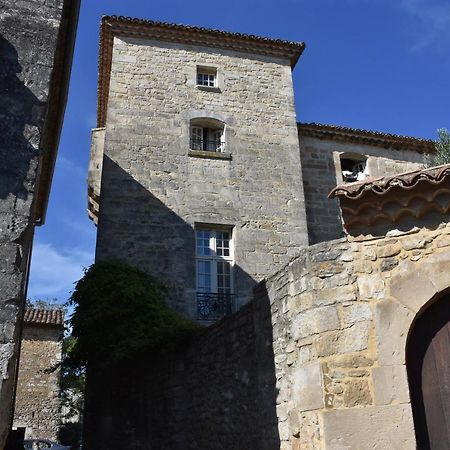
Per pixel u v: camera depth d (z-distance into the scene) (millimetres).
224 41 14984
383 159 15578
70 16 5762
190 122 13758
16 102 4418
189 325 9289
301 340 5398
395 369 4863
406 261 5195
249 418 6594
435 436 4750
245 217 13031
